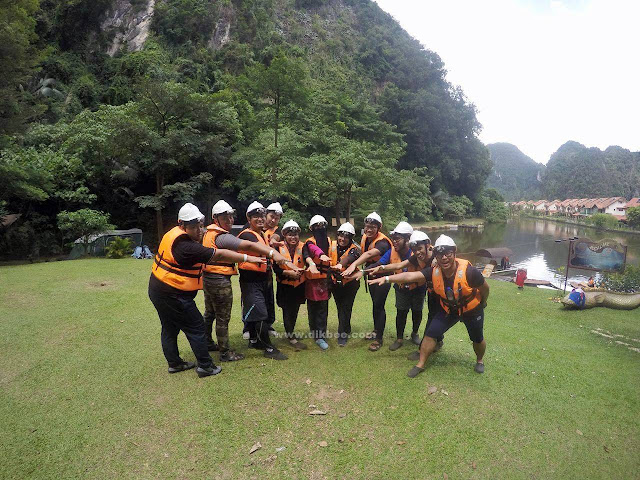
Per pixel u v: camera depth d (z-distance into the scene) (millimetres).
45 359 4105
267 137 22547
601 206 63156
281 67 18172
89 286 7605
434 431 2969
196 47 41844
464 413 3215
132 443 2775
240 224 23250
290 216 19000
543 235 36844
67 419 3031
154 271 3443
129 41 41719
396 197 21062
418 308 4617
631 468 2691
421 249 3918
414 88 60844
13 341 4605
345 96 30422
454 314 3719
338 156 19438
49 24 37125
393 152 24375
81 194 17000
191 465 2578
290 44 59562
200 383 3586
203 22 43188
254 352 4344
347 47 70375
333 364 4047
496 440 2900
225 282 3879
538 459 2729
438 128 52062
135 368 3900
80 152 17875
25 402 3262
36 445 2730
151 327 5164
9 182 13797
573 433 3043
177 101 17906
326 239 4551
